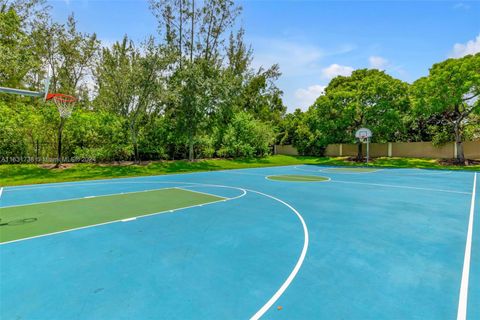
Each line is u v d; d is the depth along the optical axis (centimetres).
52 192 1038
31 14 2194
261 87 3881
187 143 2380
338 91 2636
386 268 390
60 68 2662
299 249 461
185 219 651
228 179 1477
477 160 2273
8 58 1623
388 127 2339
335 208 773
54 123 1811
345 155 3083
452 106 2109
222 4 2586
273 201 871
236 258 423
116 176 1571
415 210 749
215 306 295
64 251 449
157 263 404
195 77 2072
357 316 280
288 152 3569
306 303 302
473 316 280
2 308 289
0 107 1719
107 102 1916
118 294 317
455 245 482
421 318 277
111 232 550
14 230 561
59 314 279
